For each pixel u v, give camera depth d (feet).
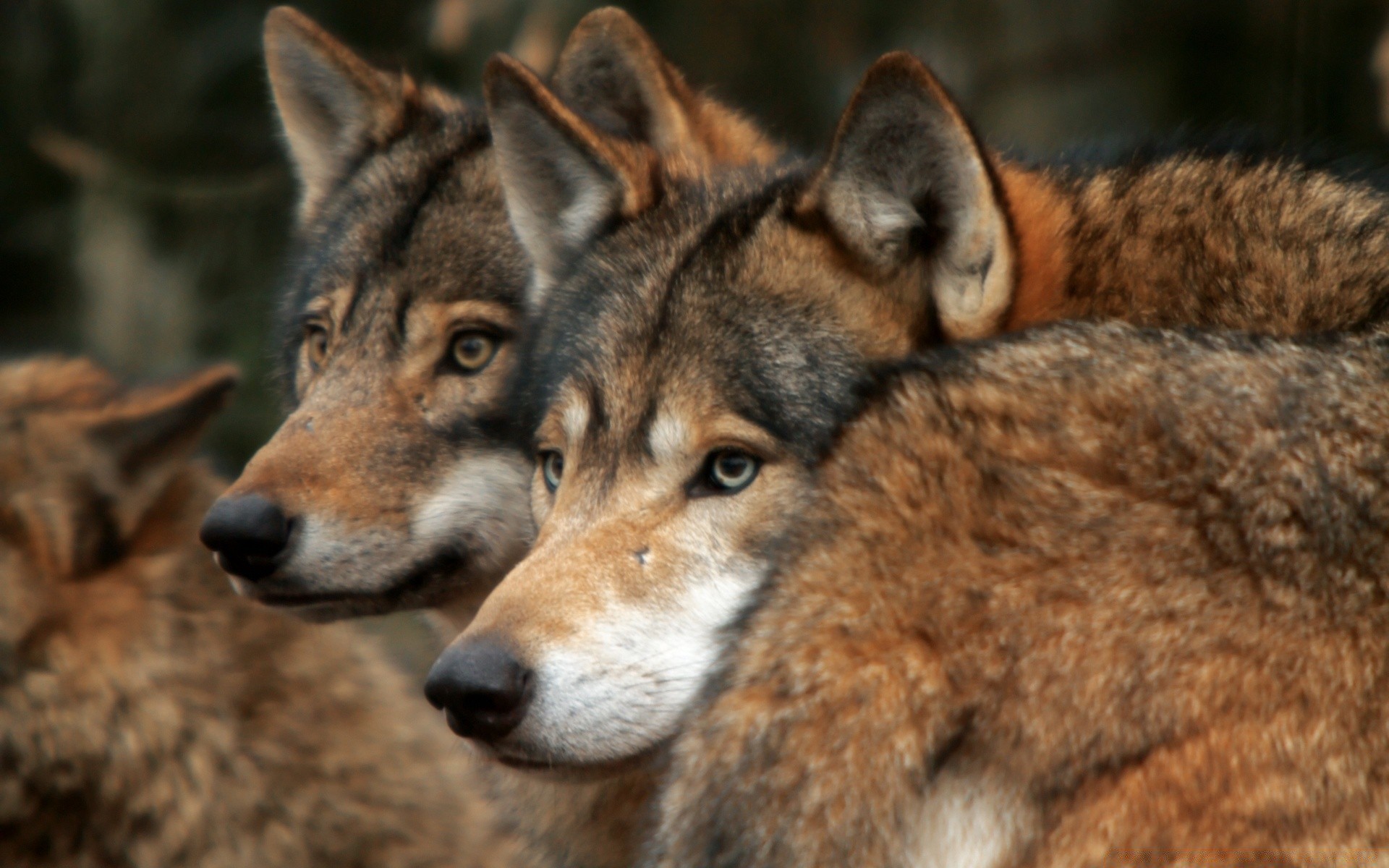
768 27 76.79
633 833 26.18
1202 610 16.96
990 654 17.29
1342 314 20.51
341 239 32.01
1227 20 68.08
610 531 22.15
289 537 27.50
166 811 28.02
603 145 26.43
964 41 72.43
